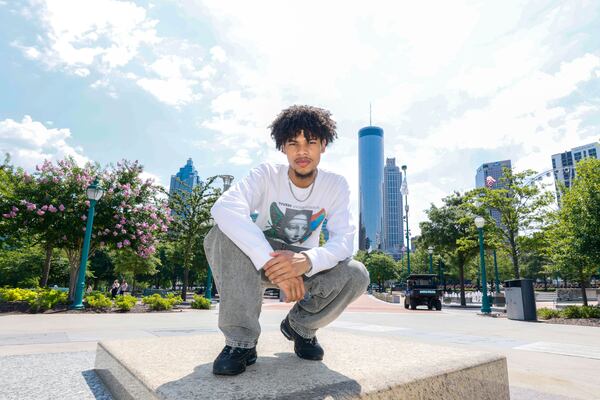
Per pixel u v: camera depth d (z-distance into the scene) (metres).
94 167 12.71
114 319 7.37
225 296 1.55
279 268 1.47
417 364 1.65
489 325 8.20
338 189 2.05
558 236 14.30
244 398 1.11
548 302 30.19
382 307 19.92
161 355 1.83
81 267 10.16
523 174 17.45
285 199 2.00
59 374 2.17
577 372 3.12
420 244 29.53
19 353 2.96
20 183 11.73
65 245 12.16
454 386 1.59
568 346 4.87
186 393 1.16
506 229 18.23
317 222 2.03
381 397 1.27
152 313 9.80
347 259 1.77
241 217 1.61
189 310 11.88
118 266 33.78
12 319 6.95
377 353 1.96
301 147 1.91
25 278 27.20
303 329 1.82
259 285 1.61
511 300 10.76
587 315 10.44
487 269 42.66
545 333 6.54
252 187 1.88
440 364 1.66
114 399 1.70
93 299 10.18
